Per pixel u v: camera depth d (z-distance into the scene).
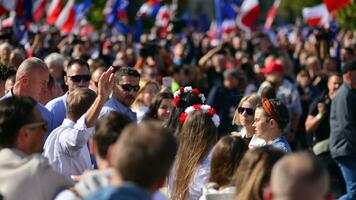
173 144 9.36
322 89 33.03
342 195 26.12
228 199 12.88
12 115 11.73
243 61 37.75
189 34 53.00
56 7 49.00
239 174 11.61
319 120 26.94
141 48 36.09
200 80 32.19
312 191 8.68
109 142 10.88
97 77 20.86
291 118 30.78
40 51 36.97
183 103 18.48
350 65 24.02
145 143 9.12
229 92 29.61
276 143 17.20
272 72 31.06
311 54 44.25
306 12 55.59
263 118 17.27
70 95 16.33
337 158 24.55
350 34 52.34
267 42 45.97
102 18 70.81
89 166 15.73
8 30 37.62
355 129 24.28
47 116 17.94
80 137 15.09
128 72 19.50
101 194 8.79
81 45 34.22
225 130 29.11
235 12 58.69
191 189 15.18
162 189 16.28
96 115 15.13
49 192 11.55
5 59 26.50
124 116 11.15
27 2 42.06
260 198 11.27
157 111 20.56
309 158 8.83
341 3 42.81
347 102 24.23
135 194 8.78
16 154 11.75
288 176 8.73
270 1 122.88
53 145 15.60
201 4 143.25
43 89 18.77
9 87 19.70
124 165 9.11
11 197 11.34
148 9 67.75
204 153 15.26
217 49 37.31
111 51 46.19
